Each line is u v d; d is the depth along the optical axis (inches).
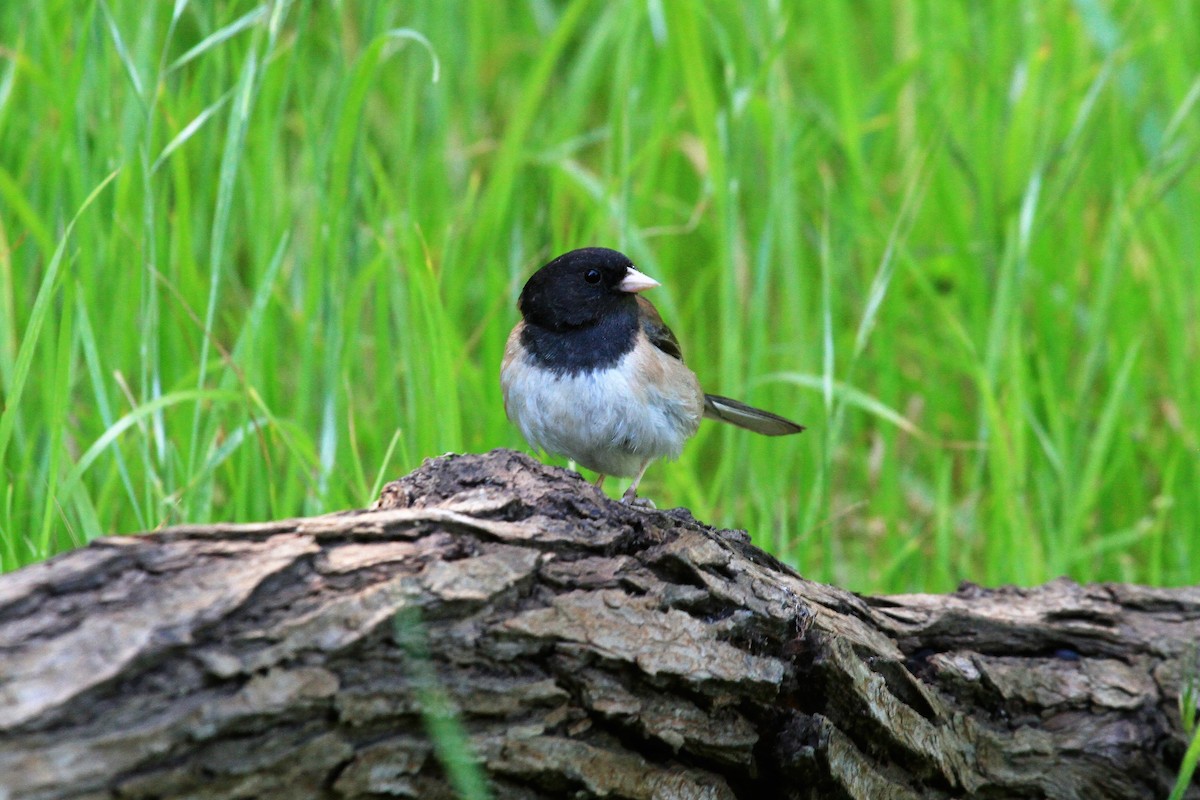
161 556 147.2
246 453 262.4
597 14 450.0
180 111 300.7
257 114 326.3
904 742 187.0
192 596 141.8
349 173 294.2
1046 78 379.6
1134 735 210.2
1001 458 292.7
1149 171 349.4
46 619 136.9
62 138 284.2
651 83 408.2
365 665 146.6
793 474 336.8
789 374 310.8
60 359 230.4
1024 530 290.0
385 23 326.3
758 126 364.8
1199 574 307.4
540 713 160.6
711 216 393.1
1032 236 331.3
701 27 399.9
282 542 153.3
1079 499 297.4
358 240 309.4
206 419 285.6
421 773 150.8
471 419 316.8
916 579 314.5
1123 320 355.3
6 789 124.2
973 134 380.5
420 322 277.9
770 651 179.8
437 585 153.3
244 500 261.7
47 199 302.5
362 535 158.1
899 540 320.2
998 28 394.3
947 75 380.5
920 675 206.2
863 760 184.2
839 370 358.3
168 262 290.4
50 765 126.5
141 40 301.3
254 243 309.0
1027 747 205.9
